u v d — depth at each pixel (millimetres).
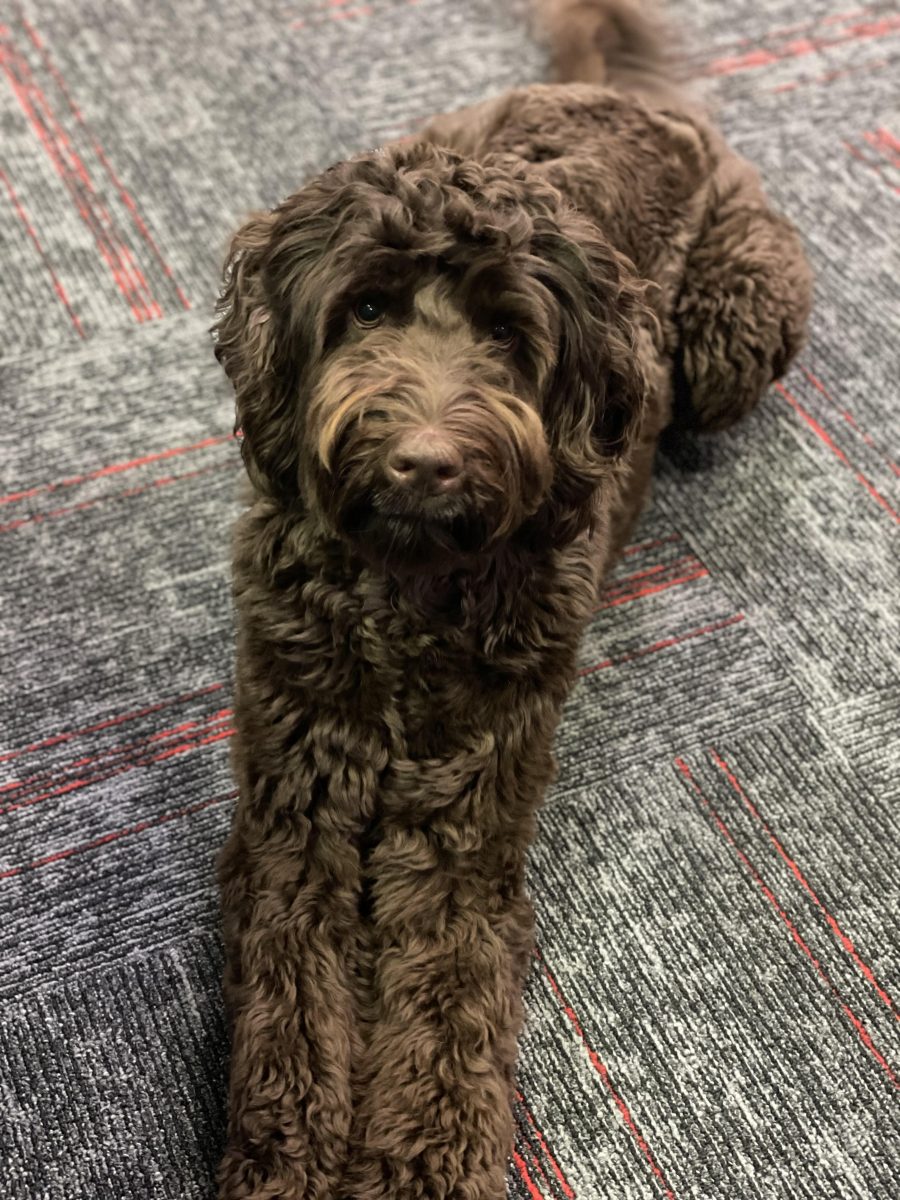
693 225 1591
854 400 1804
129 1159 1134
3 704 1430
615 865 1350
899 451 1748
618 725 1459
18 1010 1214
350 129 2104
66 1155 1134
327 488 1004
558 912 1313
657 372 1450
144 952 1257
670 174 1562
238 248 1113
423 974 1096
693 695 1493
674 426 1705
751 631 1560
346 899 1129
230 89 2152
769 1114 1197
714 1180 1159
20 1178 1120
